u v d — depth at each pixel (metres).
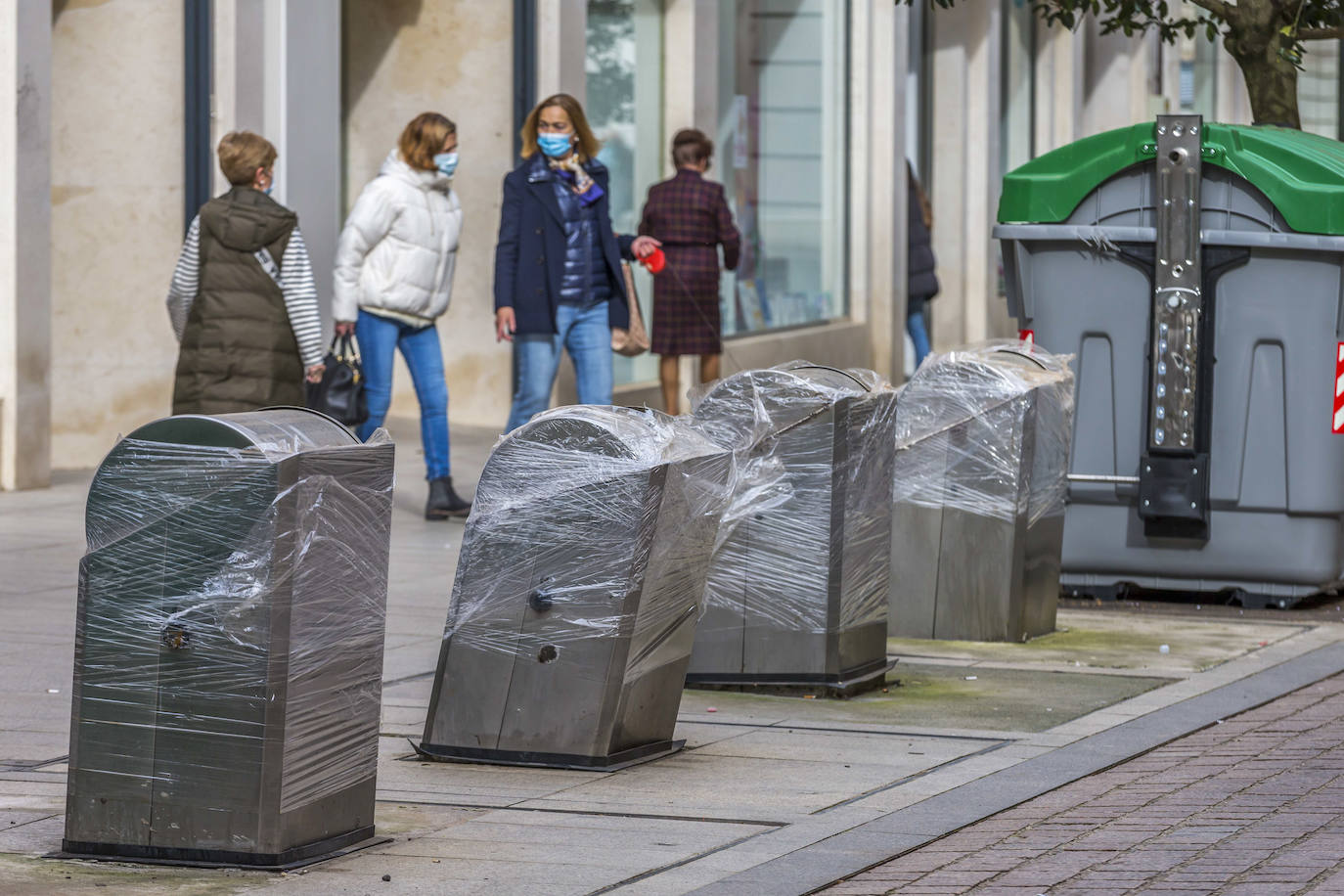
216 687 7.34
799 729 10.07
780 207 27.89
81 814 7.50
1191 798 8.70
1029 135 39.44
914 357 33.66
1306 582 14.02
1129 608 14.21
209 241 14.20
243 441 7.25
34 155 17.27
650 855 7.70
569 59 22.22
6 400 17.41
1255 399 13.89
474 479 19.25
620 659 9.03
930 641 12.73
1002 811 8.48
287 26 19.64
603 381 16.92
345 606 7.59
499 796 8.61
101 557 7.38
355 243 16.09
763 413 10.83
